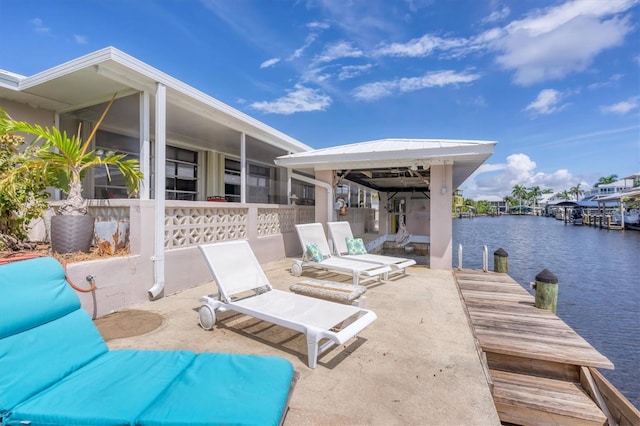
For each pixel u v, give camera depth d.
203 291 5.29
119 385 1.92
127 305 4.36
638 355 5.53
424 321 4.05
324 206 8.65
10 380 1.82
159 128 5.01
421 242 15.03
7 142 4.52
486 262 7.02
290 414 2.20
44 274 2.30
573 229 33.06
